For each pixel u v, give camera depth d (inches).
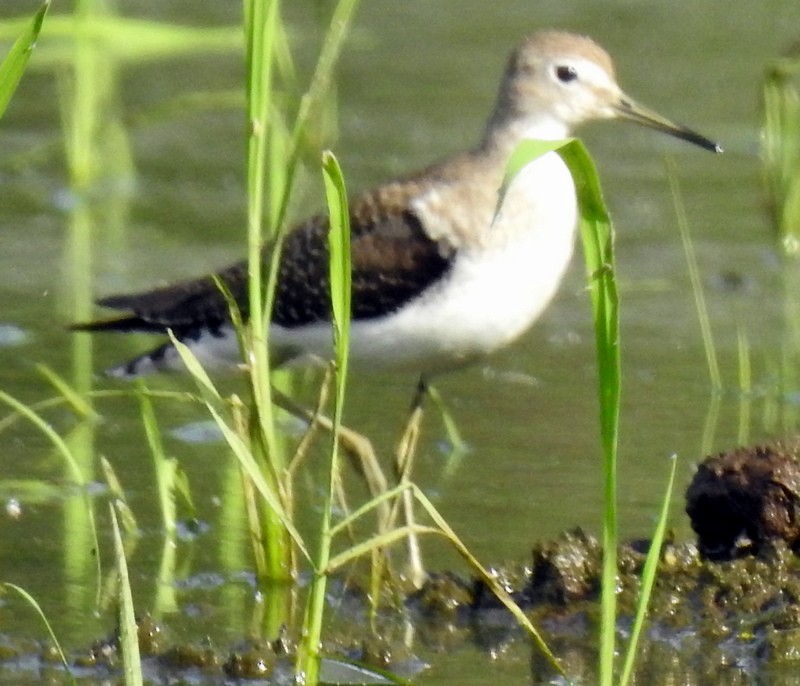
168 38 806.5
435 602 378.9
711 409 508.4
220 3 930.1
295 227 462.0
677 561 384.2
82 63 729.0
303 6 945.5
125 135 754.2
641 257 653.9
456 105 827.4
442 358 447.2
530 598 378.9
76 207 713.0
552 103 468.1
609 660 301.3
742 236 677.9
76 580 386.9
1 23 700.7
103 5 792.3
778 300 615.5
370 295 441.4
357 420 500.4
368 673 341.4
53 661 342.6
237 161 780.6
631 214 698.8
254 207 366.9
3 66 325.4
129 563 398.6
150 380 529.7
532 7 969.5
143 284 614.5
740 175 749.9
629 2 976.9
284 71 540.7
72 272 628.7
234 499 439.5
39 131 796.0
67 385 502.3
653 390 526.6
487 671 346.0
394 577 389.4
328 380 386.0
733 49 889.5
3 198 721.0
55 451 469.1
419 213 441.4
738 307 608.1
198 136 817.5
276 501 344.2
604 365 293.4
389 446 478.0
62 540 410.3
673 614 369.4
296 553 391.2
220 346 462.3
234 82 844.6
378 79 858.1
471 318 439.5
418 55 891.4
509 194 437.7
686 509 401.7
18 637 354.6
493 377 543.5
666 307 608.7
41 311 588.4
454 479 452.4
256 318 371.9
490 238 436.1
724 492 390.9
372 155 749.9
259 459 381.4
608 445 295.3
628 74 850.8
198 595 382.6
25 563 395.5
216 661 342.6
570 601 376.8
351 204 454.6
